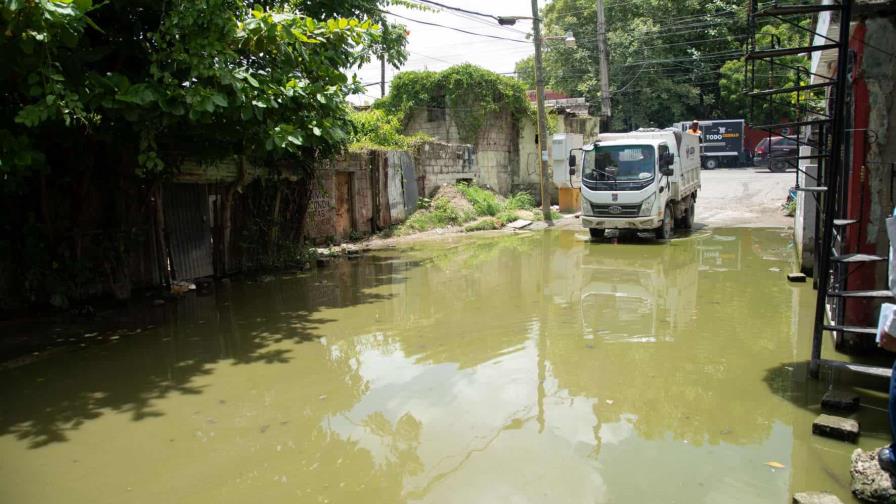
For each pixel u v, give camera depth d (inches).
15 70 236.1
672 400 197.6
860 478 140.3
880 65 216.4
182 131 326.3
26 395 212.1
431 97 923.4
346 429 180.2
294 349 261.0
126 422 188.2
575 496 141.3
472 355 247.8
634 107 1488.7
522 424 181.2
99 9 288.4
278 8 375.2
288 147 312.8
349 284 402.6
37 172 302.8
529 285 386.6
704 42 1513.3
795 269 424.8
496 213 775.1
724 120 1494.8
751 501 138.3
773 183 1047.0
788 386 208.5
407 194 709.3
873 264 226.5
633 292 359.6
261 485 149.9
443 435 174.7
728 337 265.7
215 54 277.7
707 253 500.1
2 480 153.8
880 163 220.1
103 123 299.6
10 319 302.8
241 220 446.0
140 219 359.6
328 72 335.6
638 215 546.0
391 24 499.5
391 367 235.1
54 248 320.8
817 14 349.1
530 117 938.1
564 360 238.5
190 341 274.5
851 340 238.5
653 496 140.7
